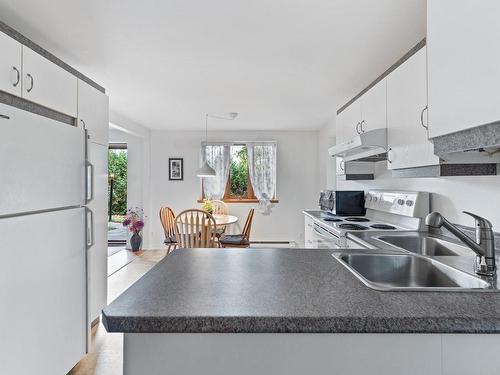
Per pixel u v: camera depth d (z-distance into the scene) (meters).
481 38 0.92
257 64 2.53
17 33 1.63
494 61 0.87
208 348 0.77
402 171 1.95
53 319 1.60
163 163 5.54
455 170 1.55
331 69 2.64
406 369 0.74
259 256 1.36
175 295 0.87
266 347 0.76
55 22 1.88
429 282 1.31
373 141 2.07
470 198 1.75
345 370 0.75
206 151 5.50
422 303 0.80
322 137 5.25
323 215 3.38
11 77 1.55
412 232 2.14
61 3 1.68
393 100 1.97
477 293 0.88
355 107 2.65
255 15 1.80
